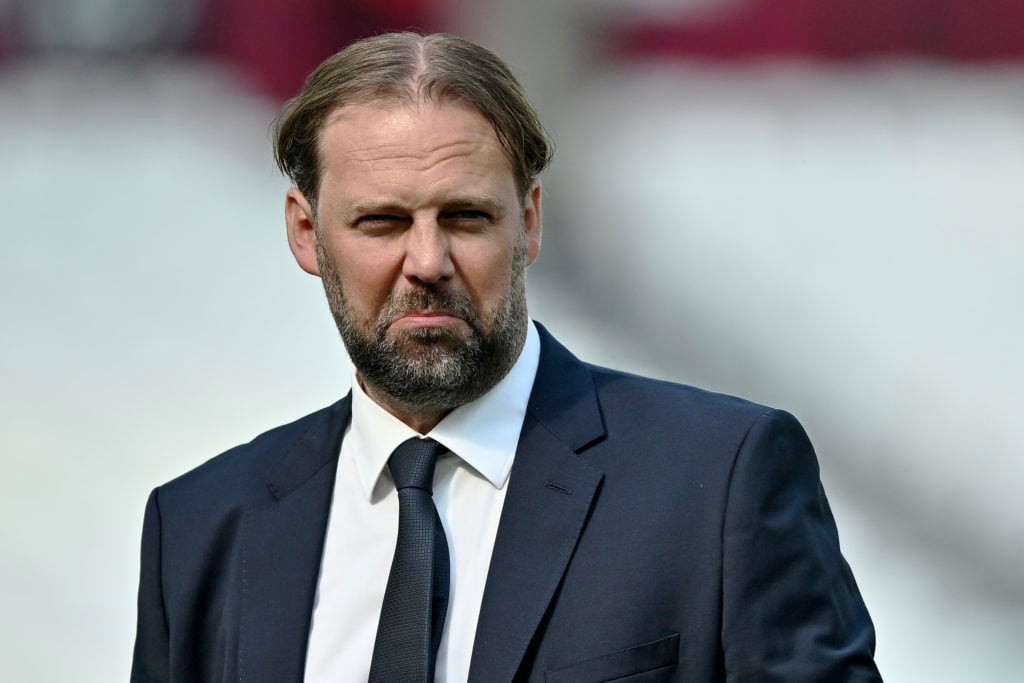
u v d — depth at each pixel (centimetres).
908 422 3062
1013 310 3762
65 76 5531
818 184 4772
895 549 2470
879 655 2077
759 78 5434
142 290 3916
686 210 4566
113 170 4956
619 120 5162
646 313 3712
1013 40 5400
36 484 2816
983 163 4862
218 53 5547
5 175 4844
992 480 2748
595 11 5241
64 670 2136
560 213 4444
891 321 3750
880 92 5347
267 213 4666
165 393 3275
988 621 2181
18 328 3616
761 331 3631
